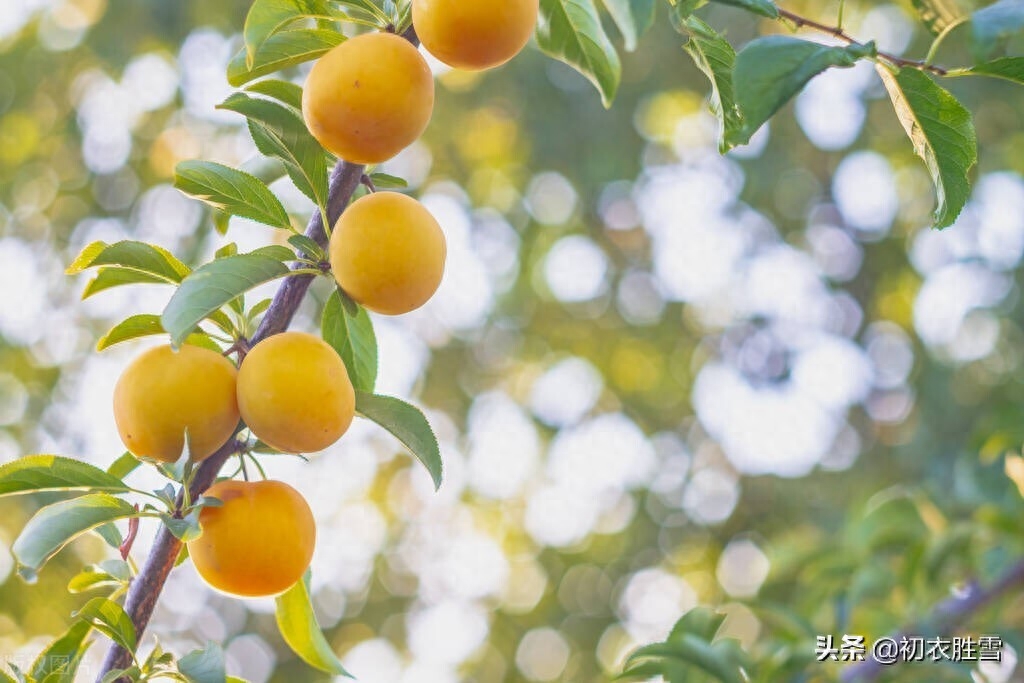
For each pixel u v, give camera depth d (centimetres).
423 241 154
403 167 760
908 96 155
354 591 755
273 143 161
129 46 665
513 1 146
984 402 659
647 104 722
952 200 160
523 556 786
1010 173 670
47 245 718
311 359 147
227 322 160
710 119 738
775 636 307
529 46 702
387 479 769
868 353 766
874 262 771
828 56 136
